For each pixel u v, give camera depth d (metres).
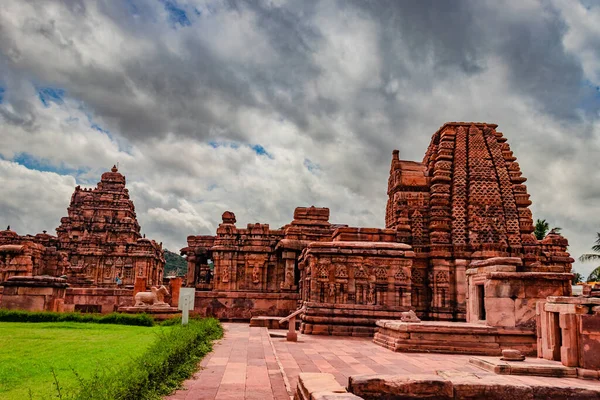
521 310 18.62
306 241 39.03
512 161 32.00
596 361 13.30
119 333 18.39
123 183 86.50
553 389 10.20
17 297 26.75
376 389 9.83
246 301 32.38
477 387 10.02
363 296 25.70
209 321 21.42
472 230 30.14
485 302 19.28
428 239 31.06
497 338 18.34
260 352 15.88
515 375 13.41
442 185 31.27
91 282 52.97
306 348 19.31
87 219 82.44
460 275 29.22
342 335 24.84
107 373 10.35
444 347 18.16
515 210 30.75
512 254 29.92
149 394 8.98
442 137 32.78
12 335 17.28
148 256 73.44
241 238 42.00
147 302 26.69
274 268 41.62
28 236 69.94
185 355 12.62
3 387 9.19
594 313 13.59
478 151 31.81
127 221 82.44
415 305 29.75
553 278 18.78
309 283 26.56
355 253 25.95
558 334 15.03
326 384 8.58
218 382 10.97
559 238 39.47
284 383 11.14
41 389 9.05
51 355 12.83
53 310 27.11
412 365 15.05
